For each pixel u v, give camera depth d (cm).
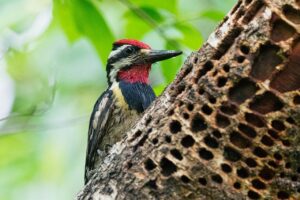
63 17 1164
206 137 745
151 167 772
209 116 744
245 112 730
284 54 721
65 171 1497
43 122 1480
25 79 1368
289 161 725
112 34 1160
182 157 751
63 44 1405
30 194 1482
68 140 1520
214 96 743
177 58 1177
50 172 1498
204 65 763
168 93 786
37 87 1347
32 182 1492
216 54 761
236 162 736
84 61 1466
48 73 1378
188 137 754
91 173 941
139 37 1248
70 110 1523
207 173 740
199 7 1369
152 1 1180
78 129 1525
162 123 773
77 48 1460
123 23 1316
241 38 741
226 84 739
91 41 1169
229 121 736
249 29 739
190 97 757
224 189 736
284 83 724
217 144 741
